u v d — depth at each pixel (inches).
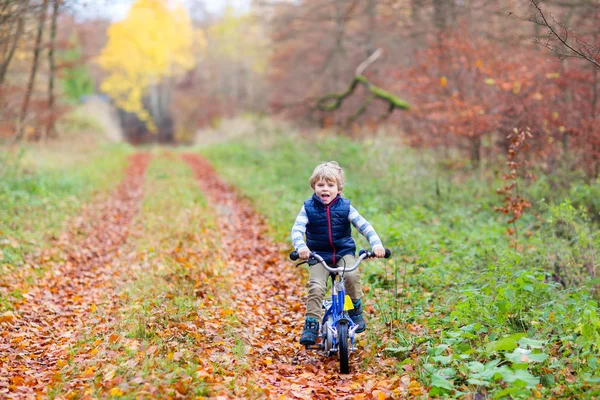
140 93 2290.8
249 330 251.1
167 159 1119.0
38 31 806.5
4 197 497.4
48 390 187.5
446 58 613.3
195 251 387.5
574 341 201.5
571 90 523.5
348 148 727.1
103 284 337.1
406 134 678.5
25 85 932.6
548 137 488.7
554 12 549.0
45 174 645.3
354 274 224.4
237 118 1614.2
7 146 692.1
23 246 375.9
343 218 223.5
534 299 239.3
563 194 445.7
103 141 1400.1
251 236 458.3
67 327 266.4
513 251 309.3
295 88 1520.7
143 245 413.4
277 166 796.0
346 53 1241.4
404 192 520.7
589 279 262.1
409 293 285.4
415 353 217.0
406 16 932.0
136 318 254.7
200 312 264.8
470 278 285.6
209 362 208.1
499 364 199.8
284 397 182.5
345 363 206.7
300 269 355.6
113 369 196.4
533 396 171.0
